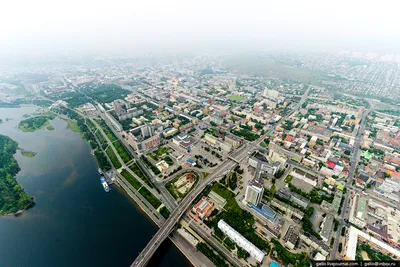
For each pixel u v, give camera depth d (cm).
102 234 18775
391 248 16162
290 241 16725
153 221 19888
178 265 16262
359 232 17425
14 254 17300
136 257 16650
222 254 16500
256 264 15862
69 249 17525
